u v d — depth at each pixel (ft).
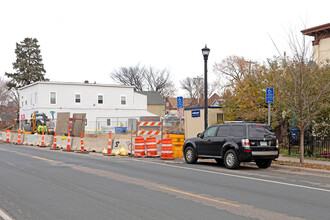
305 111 51.57
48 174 40.65
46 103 170.19
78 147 80.02
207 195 29.17
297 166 49.08
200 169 46.93
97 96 182.09
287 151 66.13
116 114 186.60
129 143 70.59
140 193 29.84
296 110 50.85
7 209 24.53
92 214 23.04
